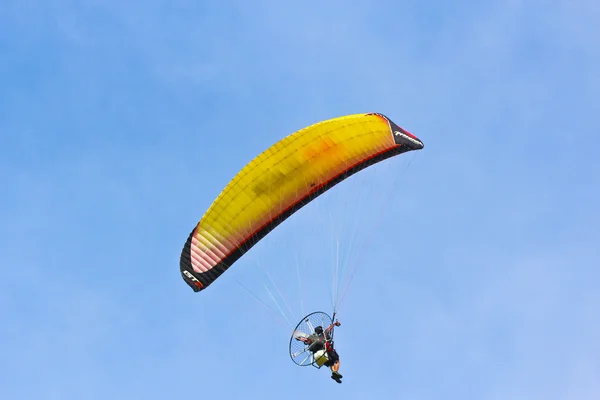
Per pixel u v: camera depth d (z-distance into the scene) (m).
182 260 69.12
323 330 65.06
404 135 73.81
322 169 70.81
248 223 70.19
